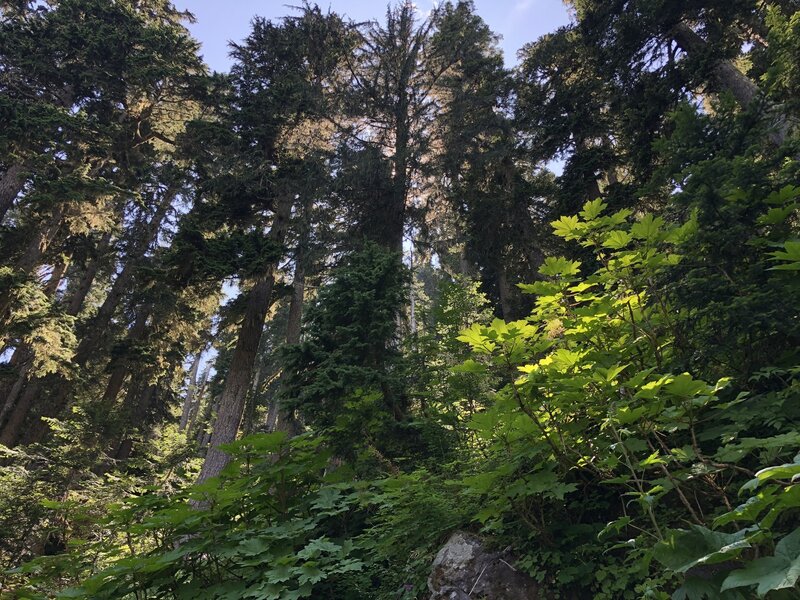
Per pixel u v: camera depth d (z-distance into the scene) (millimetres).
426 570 3740
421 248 14453
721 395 3150
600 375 2689
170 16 23875
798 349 2877
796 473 1411
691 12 10609
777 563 1459
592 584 2957
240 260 10906
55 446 12172
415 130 14727
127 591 3469
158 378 20219
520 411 3137
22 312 11766
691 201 3787
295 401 6910
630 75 11586
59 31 16484
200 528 3758
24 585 4133
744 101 9242
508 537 3512
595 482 3238
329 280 12297
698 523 2326
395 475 4980
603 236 3887
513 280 14477
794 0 9414
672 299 3496
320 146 14320
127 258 19344
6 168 15695
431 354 7477
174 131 18797
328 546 3404
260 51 15172
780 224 3443
